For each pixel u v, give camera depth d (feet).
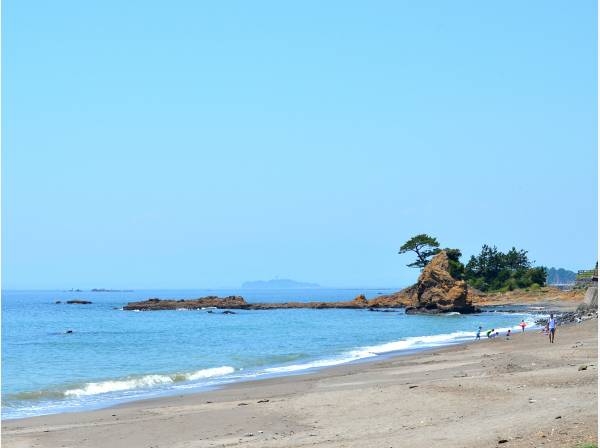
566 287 609.42
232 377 137.90
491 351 165.27
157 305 604.08
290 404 88.63
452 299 448.24
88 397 114.73
